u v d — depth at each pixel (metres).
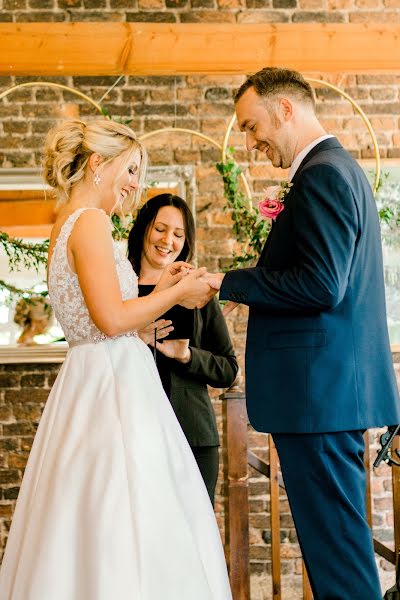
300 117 2.57
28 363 4.64
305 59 4.24
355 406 2.38
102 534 2.17
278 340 2.44
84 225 2.33
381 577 4.62
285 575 4.64
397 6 4.85
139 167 2.55
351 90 4.84
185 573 2.21
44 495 2.29
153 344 2.85
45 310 4.62
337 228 2.32
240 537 3.29
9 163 4.72
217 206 4.79
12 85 4.75
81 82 4.77
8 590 2.30
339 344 2.39
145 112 4.79
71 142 2.46
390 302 4.74
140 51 4.19
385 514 4.66
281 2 4.83
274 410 2.42
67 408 2.38
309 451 2.39
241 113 2.63
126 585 2.14
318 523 2.37
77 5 4.75
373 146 4.83
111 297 2.29
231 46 4.20
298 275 2.33
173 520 2.25
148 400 2.38
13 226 4.65
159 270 3.16
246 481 3.32
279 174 4.80
